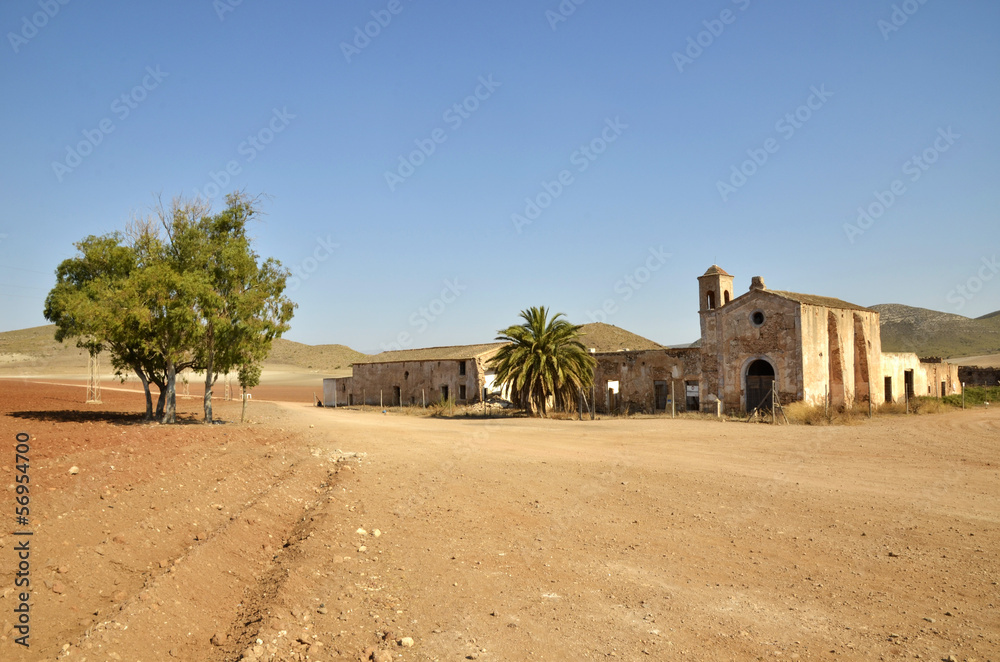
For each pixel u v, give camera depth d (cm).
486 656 684
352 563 995
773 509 1352
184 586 790
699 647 703
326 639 723
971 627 739
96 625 651
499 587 903
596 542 1125
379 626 764
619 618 789
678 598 855
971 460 1995
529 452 2291
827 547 1076
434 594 874
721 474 1775
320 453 2117
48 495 1127
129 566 847
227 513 1203
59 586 731
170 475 1445
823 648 694
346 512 1321
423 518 1296
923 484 1606
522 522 1266
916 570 950
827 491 1523
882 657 667
